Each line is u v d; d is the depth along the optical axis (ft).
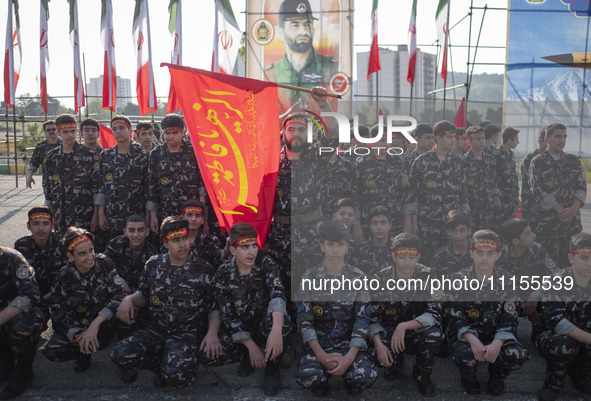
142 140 20.59
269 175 12.51
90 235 12.07
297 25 24.84
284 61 25.00
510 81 18.61
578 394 11.12
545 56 18.45
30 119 48.60
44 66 34.55
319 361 10.78
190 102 12.57
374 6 29.12
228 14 27.37
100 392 11.11
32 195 41.75
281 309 11.38
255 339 12.20
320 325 11.44
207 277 11.76
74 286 11.96
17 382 11.00
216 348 11.18
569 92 18.17
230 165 12.60
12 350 11.30
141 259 14.06
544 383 11.09
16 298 11.20
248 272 11.79
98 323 11.62
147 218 15.93
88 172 17.78
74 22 32.73
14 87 34.91
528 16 18.51
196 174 15.51
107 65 31.27
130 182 16.49
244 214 12.59
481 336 11.46
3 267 11.69
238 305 11.75
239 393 11.12
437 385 11.44
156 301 11.56
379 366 12.23
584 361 10.90
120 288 12.25
